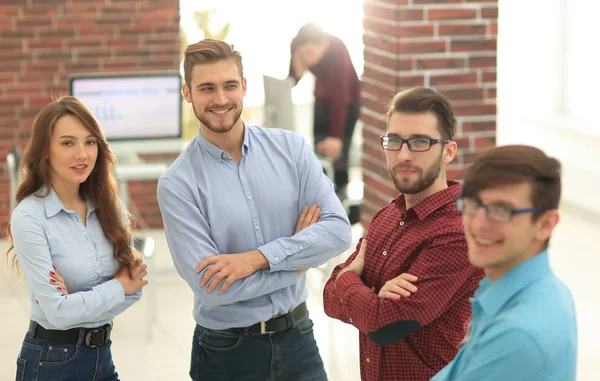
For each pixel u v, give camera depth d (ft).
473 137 17.97
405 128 8.32
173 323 19.11
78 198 10.49
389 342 8.32
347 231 10.65
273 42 25.05
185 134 24.79
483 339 6.17
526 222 6.15
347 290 8.66
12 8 23.67
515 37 30.73
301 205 10.69
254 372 10.54
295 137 10.79
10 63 23.91
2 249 23.56
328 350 17.37
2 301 20.27
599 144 27.40
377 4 18.38
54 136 10.04
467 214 6.35
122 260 10.45
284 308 10.53
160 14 24.50
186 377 16.39
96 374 10.32
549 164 6.16
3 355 17.28
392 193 18.43
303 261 10.29
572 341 6.15
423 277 8.23
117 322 19.12
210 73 9.83
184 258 10.09
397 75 17.63
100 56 24.43
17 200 10.28
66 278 10.17
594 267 22.62
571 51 29.55
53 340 10.04
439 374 6.82
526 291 6.23
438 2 17.48
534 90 30.48
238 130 10.37
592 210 27.04
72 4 23.98
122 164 19.27
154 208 25.29
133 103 20.57
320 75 21.63
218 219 10.23
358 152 20.85
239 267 9.98
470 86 17.81
